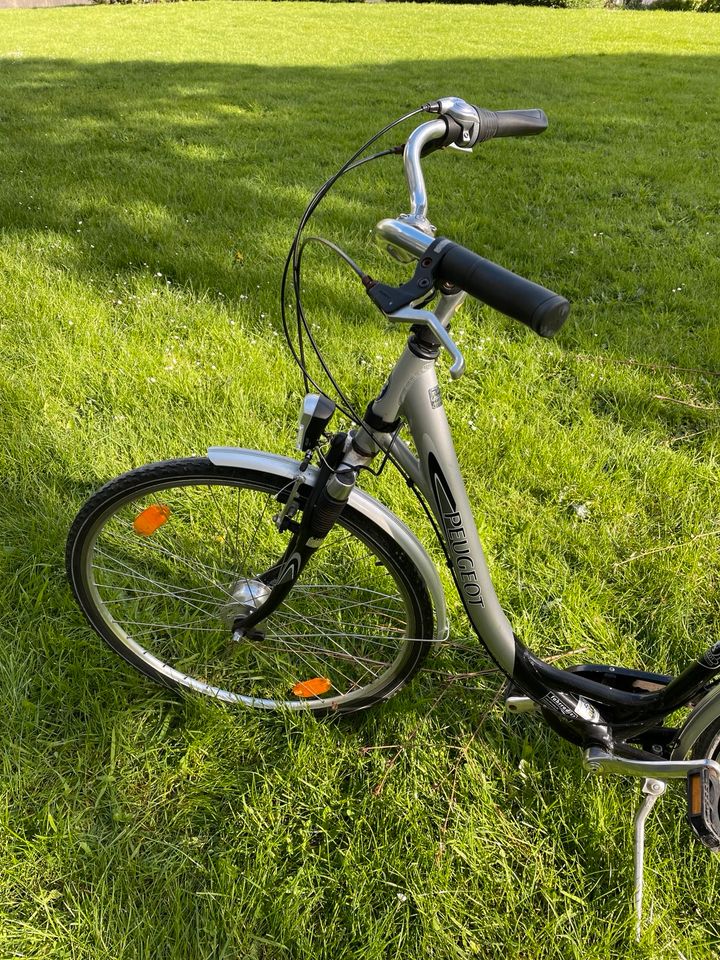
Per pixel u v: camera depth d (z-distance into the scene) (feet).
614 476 7.77
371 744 5.46
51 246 11.75
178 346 9.31
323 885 4.67
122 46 36.73
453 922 4.48
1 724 5.29
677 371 9.34
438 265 3.14
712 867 4.72
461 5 60.08
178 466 4.46
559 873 4.77
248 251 11.80
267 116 21.56
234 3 59.62
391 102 23.71
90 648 5.82
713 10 65.67
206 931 4.37
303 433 4.10
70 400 8.46
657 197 15.51
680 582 6.61
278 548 6.34
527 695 4.82
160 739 5.37
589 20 50.78
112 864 4.66
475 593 4.32
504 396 8.75
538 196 15.25
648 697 4.51
